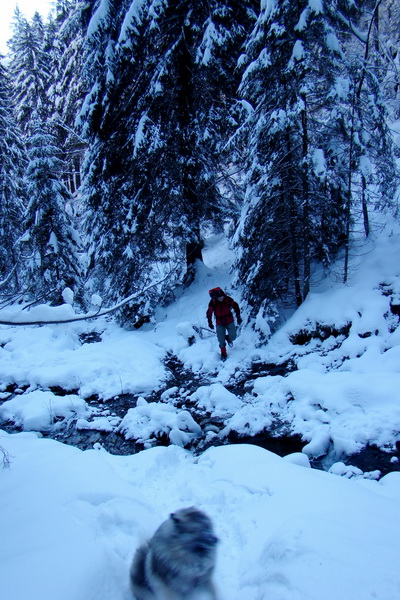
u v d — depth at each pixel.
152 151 12.03
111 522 3.36
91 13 13.38
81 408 7.88
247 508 3.73
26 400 8.22
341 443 5.44
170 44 12.18
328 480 3.91
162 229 13.20
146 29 11.52
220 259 16.23
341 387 6.61
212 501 4.07
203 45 11.37
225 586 2.80
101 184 13.54
